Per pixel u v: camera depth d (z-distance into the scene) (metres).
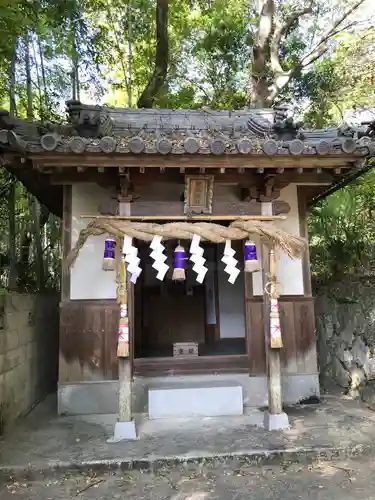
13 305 5.51
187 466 4.16
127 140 4.95
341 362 7.03
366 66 10.66
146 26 12.30
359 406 5.94
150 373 5.95
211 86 14.07
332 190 6.77
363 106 10.70
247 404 6.01
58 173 5.09
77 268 5.91
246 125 6.95
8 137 4.33
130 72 11.68
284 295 6.25
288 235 4.98
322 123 11.50
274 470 4.11
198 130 6.66
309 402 6.09
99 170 4.80
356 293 6.65
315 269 9.64
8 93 8.97
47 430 5.12
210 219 5.25
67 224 5.97
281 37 11.92
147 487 3.81
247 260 5.15
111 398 5.79
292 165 4.94
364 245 8.06
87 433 4.99
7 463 4.11
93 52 10.95
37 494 3.71
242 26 12.65
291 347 6.16
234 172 5.20
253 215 5.34
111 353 5.84
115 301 5.90
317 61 12.20
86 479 3.98
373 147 4.86
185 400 5.56
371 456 4.36
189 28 12.84
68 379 5.77
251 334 6.14
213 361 6.08
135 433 4.79
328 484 3.78
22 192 8.68
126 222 4.96
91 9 11.55
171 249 8.30
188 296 8.22
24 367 5.96
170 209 5.23
